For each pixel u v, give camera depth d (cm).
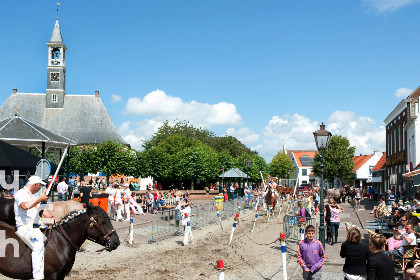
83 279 954
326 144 1314
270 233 1827
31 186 638
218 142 9212
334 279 1018
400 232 991
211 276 1019
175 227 1781
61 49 7044
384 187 5206
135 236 1667
